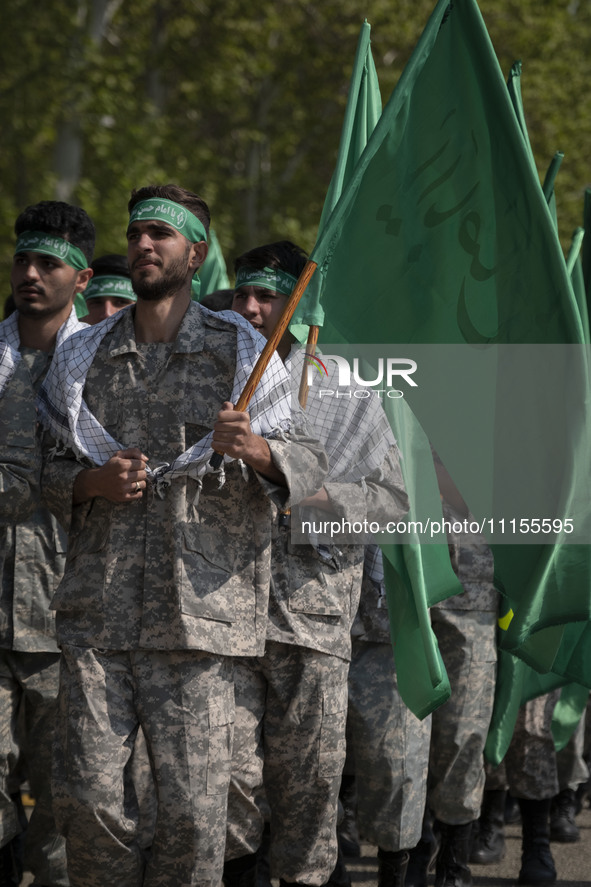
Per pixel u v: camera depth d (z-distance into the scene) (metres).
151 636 14.80
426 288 16.78
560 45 90.31
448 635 20.14
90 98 78.12
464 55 16.73
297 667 16.38
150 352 15.59
